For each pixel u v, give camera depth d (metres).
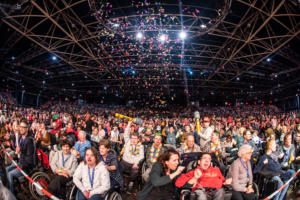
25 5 18.08
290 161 5.46
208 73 37.88
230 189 4.07
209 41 26.11
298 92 36.41
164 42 24.95
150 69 33.47
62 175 4.44
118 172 4.43
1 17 18.02
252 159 5.27
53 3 17.66
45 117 14.16
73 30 23.41
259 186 4.75
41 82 42.81
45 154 5.83
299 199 4.51
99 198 3.65
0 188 3.16
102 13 19.22
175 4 18.86
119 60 31.45
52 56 31.69
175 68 34.00
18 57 29.39
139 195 3.25
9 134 6.77
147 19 20.42
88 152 3.84
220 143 6.08
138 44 26.27
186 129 8.83
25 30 21.39
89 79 44.19
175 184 3.49
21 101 42.88
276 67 32.28
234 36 22.53
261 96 47.12
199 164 3.78
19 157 5.49
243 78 39.69
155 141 5.49
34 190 4.67
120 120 12.67
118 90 49.50
